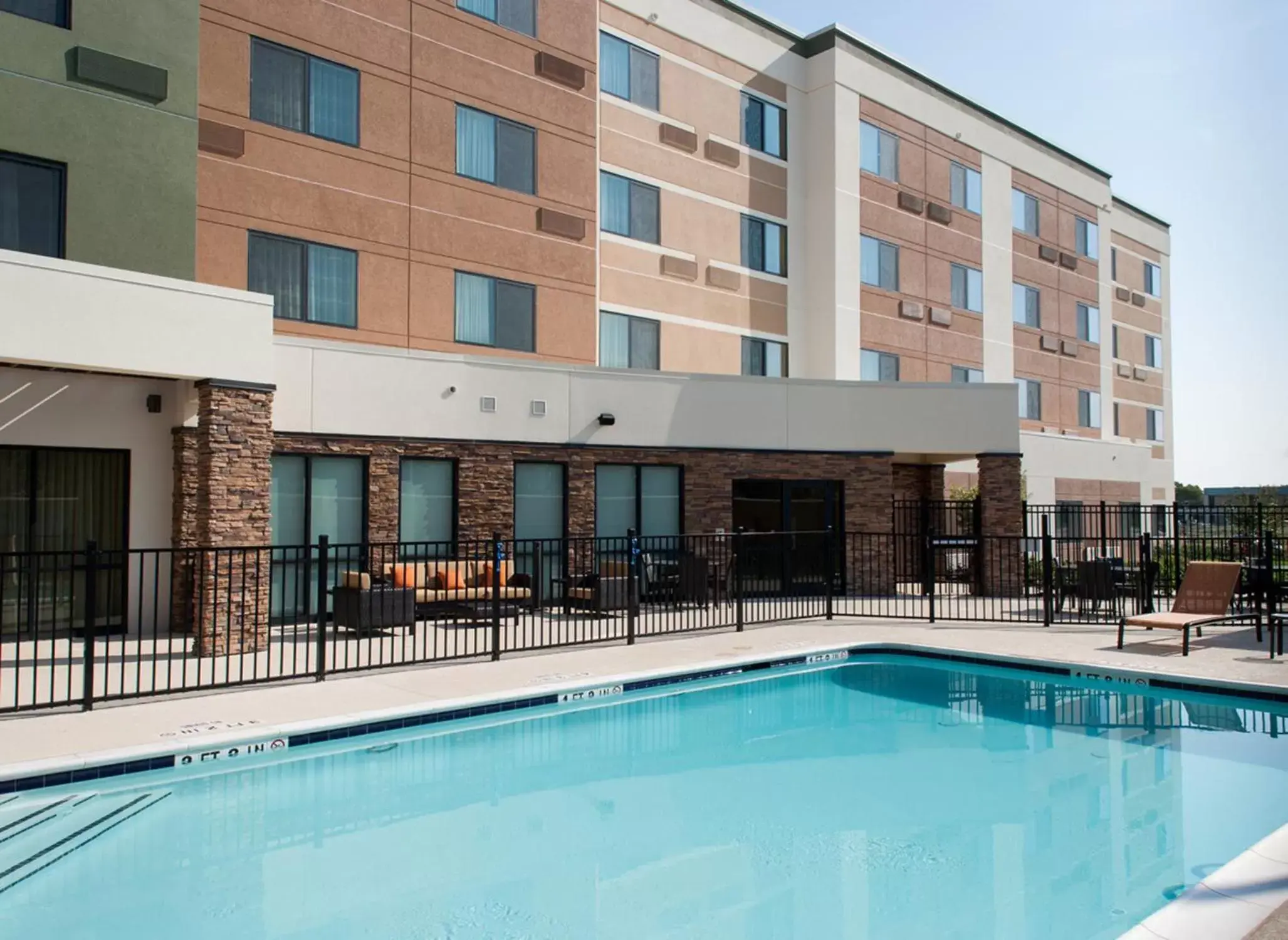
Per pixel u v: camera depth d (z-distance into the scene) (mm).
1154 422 41188
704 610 16109
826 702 11000
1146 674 11398
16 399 12336
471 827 6805
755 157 24891
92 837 6430
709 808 7266
